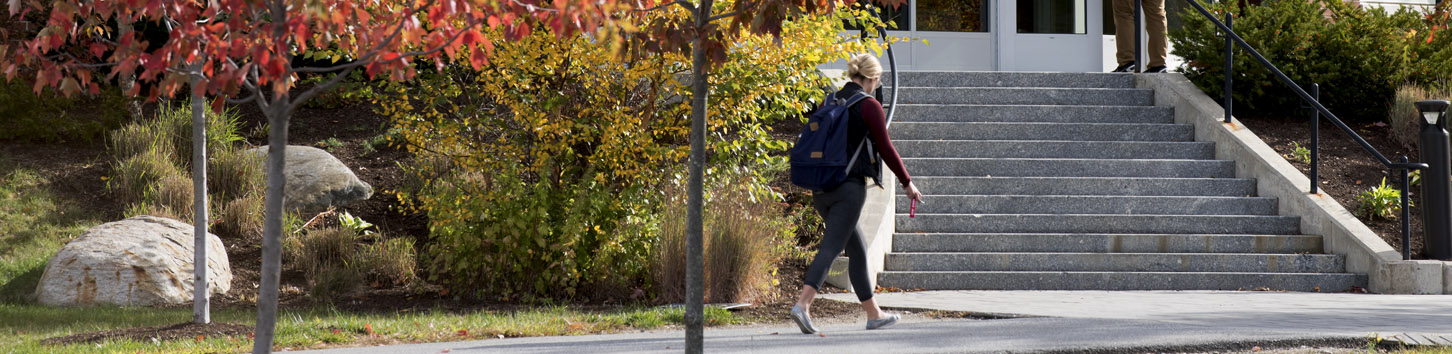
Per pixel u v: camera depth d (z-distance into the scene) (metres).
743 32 14.66
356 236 18.31
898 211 19.30
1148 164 20.70
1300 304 13.85
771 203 17.12
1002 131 21.94
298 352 9.62
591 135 15.58
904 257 17.50
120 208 19.52
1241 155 20.61
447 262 15.50
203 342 10.35
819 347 9.12
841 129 10.21
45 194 19.47
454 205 15.53
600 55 14.70
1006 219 18.72
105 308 14.78
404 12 5.71
